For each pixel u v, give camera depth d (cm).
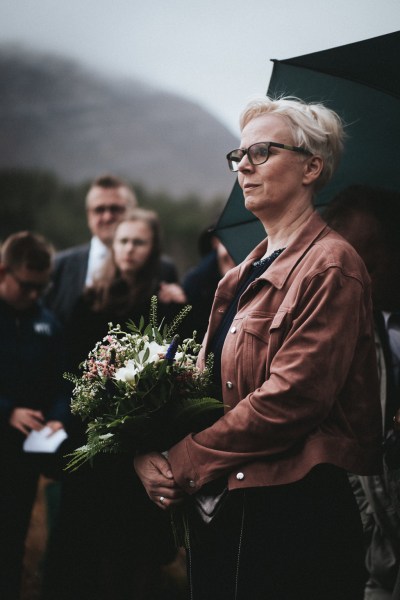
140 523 346
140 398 229
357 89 288
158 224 452
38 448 382
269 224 245
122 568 355
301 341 215
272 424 214
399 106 284
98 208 632
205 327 437
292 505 219
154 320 250
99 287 418
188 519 232
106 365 235
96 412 240
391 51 280
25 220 1351
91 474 343
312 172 240
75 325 411
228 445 220
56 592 356
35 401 419
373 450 232
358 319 221
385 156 297
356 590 229
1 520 389
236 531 226
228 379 233
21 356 415
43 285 423
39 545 437
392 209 288
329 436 220
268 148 235
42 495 471
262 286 234
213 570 229
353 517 228
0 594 387
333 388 215
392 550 295
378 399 237
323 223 238
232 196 308
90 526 348
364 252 285
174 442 236
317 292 218
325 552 219
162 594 399
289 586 218
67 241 1351
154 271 447
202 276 536
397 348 289
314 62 289
